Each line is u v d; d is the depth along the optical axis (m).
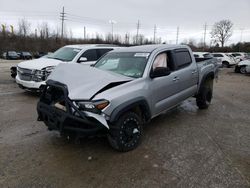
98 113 3.14
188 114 5.72
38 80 6.90
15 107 6.04
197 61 6.09
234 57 26.88
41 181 2.85
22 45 53.06
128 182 2.84
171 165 3.23
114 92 3.34
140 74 3.96
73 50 8.13
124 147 3.54
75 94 3.27
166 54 4.63
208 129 4.66
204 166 3.20
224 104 6.87
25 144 3.86
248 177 2.94
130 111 3.63
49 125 3.65
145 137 4.21
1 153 3.54
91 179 2.90
